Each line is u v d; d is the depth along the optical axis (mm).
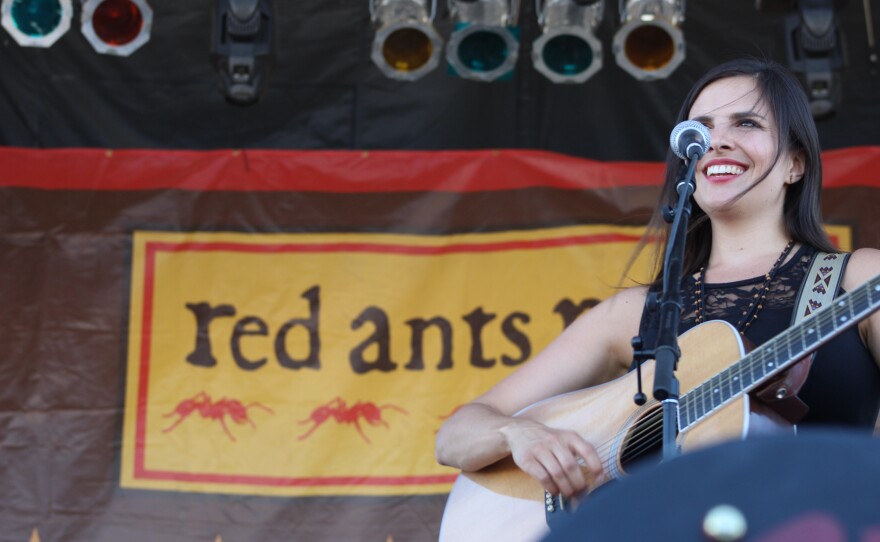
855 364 3211
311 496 6582
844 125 7621
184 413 6695
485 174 6980
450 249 6914
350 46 7758
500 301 6852
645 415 3521
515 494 3689
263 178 6984
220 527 6543
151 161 6996
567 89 7742
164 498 6582
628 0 7117
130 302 6844
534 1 7824
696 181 3635
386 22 7125
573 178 6934
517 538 3598
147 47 7730
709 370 3295
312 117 7734
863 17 7645
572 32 7055
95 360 6758
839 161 6828
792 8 7078
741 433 3074
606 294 6809
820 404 3213
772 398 3125
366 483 6605
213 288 6875
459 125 7746
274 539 6535
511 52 7176
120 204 6945
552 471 3414
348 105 7746
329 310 6840
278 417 6688
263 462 6629
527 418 3748
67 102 7672
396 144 7723
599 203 6902
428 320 6832
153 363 6766
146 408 6699
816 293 3393
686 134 3449
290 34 7730
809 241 3568
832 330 2902
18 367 6742
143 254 6898
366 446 6664
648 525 1493
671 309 3111
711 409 3119
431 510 6570
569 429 3650
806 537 1443
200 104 7723
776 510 1459
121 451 6641
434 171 6992
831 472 1456
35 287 6852
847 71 7613
